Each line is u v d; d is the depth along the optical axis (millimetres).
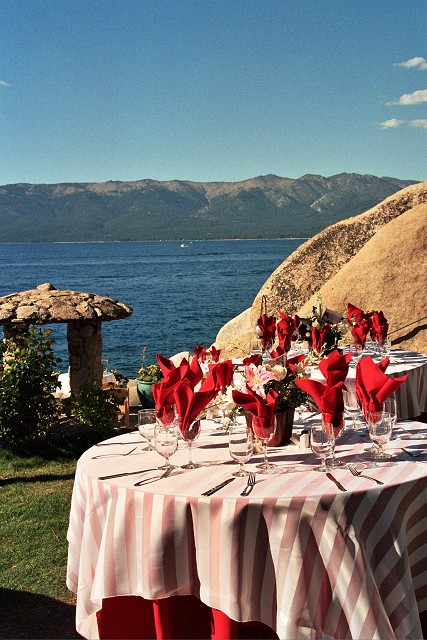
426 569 3752
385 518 3488
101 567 3643
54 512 6367
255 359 4781
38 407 8367
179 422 3969
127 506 3615
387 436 3957
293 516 3379
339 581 3365
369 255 12289
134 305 54000
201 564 3475
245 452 3711
